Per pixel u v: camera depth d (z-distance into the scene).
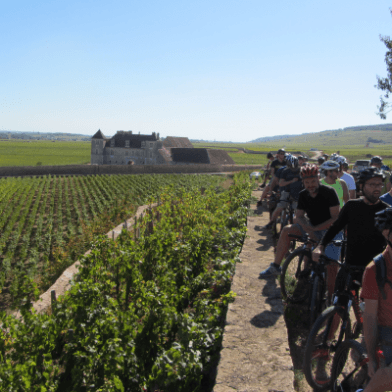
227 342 3.58
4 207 26.70
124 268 5.89
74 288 4.73
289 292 4.79
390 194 3.97
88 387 3.49
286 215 7.12
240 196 12.44
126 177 46.53
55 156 124.94
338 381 3.14
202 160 90.00
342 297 3.47
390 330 2.56
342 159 6.27
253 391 2.85
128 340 3.76
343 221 3.55
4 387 3.34
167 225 9.25
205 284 5.63
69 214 24.44
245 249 6.96
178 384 3.25
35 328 4.02
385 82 22.52
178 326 3.96
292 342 4.05
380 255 2.54
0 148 159.00
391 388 2.44
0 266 15.38
